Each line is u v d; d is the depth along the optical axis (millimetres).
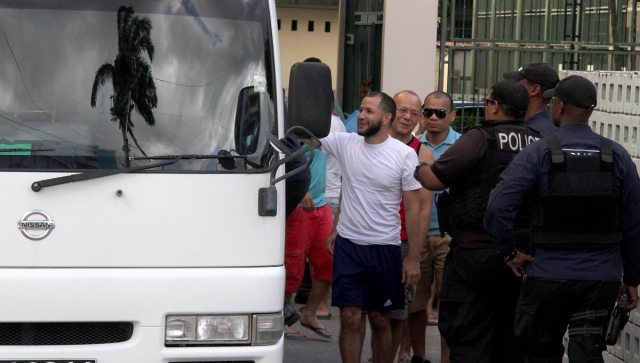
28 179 5969
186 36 6340
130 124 6148
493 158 7566
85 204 6008
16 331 6027
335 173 11133
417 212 8344
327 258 10508
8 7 6199
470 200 7621
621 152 7035
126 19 6281
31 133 6043
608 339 7348
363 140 8352
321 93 6238
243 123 6281
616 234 7043
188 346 6082
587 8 14023
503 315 7812
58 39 6199
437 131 9750
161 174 6082
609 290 7035
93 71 6188
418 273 8445
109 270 6023
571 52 13906
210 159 6168
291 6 45719
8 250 5945
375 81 14594
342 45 16281
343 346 8352
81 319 5988
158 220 6074
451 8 13758
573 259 6988
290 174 6195
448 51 13805
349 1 16109
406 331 9750
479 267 7594
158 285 6031
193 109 6238
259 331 6168
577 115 7070
